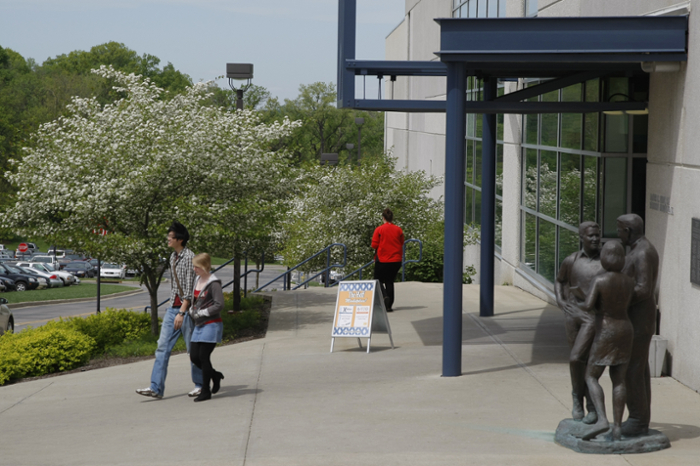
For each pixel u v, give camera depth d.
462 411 6.32
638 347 5.18
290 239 25.44
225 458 5.19
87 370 10.04
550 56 7.16
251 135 13.71
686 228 7.03
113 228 12.55
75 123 13.00
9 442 6.11
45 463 5.33
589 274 5.19
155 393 7.35
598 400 5.06
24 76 94.62
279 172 14.40
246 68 16.64
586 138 11.02
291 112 91.12
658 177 7.78
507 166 16.61
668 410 6.24
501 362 8.32
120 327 12.62
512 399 6.70
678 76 7.23
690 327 6.95
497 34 7.12
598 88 10.29
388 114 43.59
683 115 7.11
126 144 12.48
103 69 13.79
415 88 33.81
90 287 44.94
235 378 8.23
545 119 13.75
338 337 9.73
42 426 6.68
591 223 5.29
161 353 7.41
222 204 12.77
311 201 24.75
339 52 9.09
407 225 24.03
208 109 14.27
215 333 7.24
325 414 6.41
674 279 7.33
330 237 24.42
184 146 12.34
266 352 9.73
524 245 15.62
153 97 13.86
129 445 5.71
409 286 15.80
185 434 5.95
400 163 38.69
